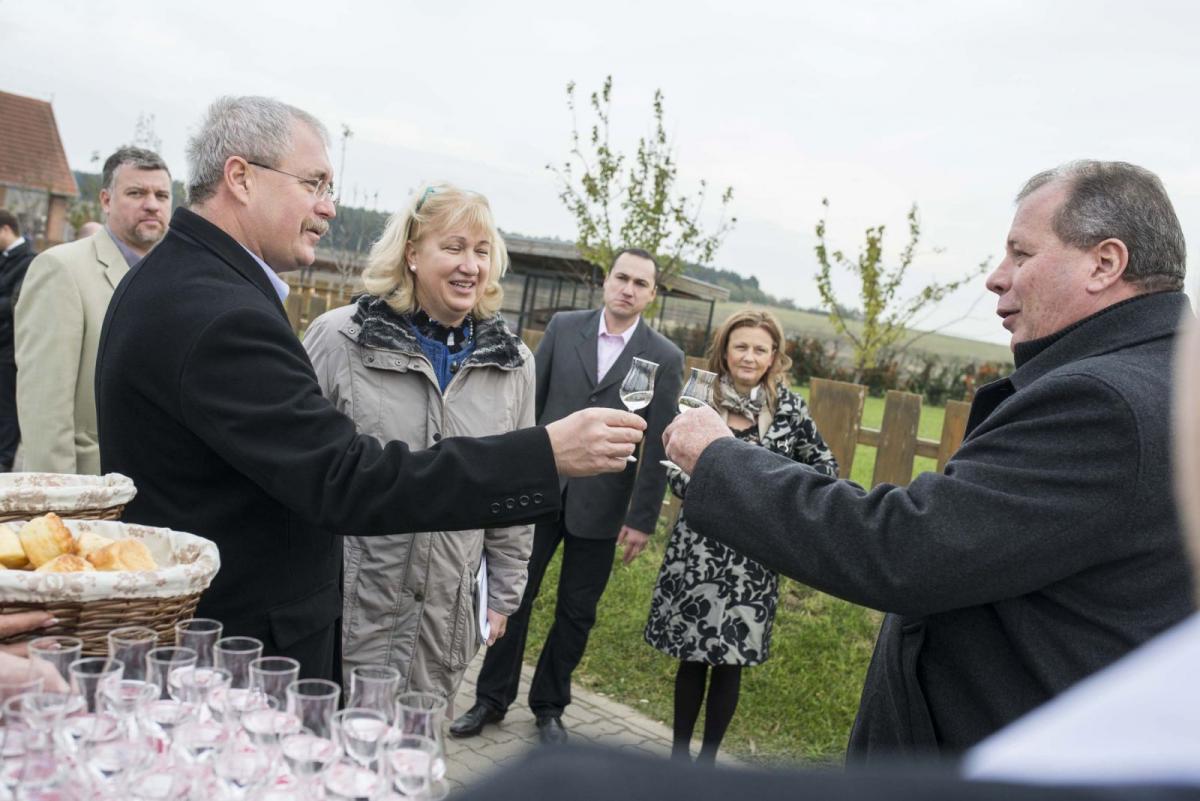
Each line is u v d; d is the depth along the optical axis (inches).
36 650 60.2
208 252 83.1
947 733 74.8
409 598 109.2
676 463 86.7
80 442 136.2
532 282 721.0
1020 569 67.8
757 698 184.7
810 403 250.4
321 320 113.2
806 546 74.8
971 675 73.4
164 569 68.4
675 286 665.0
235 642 64.8
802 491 76.4
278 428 75.2
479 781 16.1
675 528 155.0
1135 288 74.9
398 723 52.7
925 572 69.4
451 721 164.9
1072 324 76.6
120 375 79.8
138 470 82.0
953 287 550.0
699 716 182.4
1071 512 66.2
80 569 67.6
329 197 91.9
